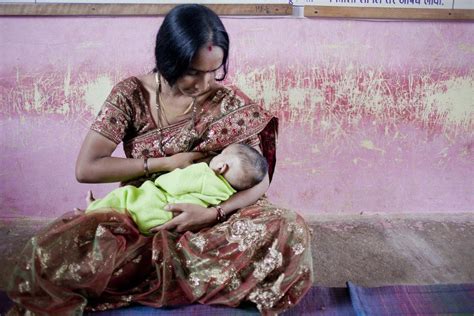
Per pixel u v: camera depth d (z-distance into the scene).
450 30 2.96
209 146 1.93
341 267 2.62
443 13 2.89
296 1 2.85
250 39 2.90
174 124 1.90
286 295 1.83
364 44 2.95
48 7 2.78
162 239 1.73
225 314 1.81
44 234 1.67
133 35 2.86
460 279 2.51
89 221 1.68
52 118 2.96
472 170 3.21
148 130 1.90
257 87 2.98
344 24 2.91
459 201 3.23
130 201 1.78
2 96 2.91
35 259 1.63
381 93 3.04
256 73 2.96
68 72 2.90
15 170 3.03
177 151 1.92
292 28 2.90
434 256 2.75
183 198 1.80
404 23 2.93
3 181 3.04
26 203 3.09
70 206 3.11
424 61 3.00
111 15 2.82
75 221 1.68
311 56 2.95
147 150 1.91
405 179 3.20
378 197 3.21
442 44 2.98
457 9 2.89
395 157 3.16
